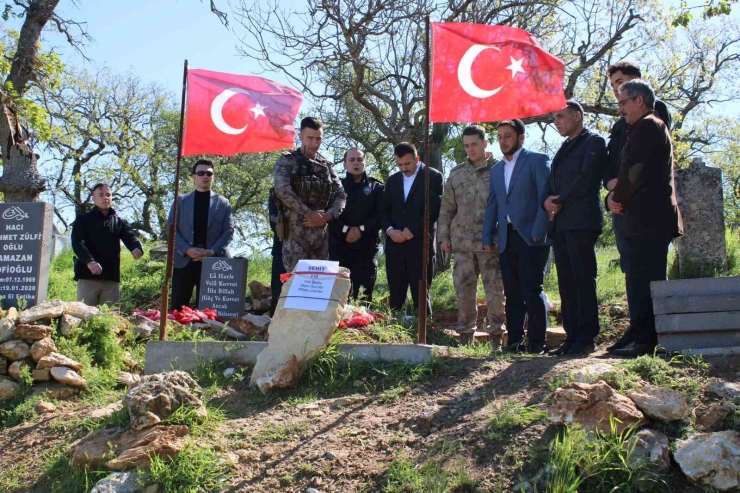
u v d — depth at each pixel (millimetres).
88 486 4086
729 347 5039
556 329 7629
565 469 3678
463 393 4828
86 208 31281
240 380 5551
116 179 31781
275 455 4254
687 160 17375
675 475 3670
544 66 5789
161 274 13102
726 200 26406
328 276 5668
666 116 6098
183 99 6582
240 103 6984
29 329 5949
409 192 7938
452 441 4148
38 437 4867
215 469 4113
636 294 5426
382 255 16750
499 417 4254
